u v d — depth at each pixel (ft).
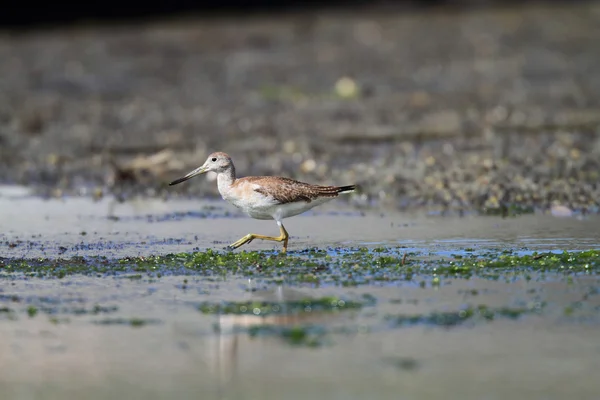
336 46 125.49
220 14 155.53
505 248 41.63
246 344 29.12
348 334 29.76
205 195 59.41
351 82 101.14
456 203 54.08
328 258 39.91
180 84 106.22
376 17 146.82
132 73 112.88
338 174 62.69
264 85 103.96
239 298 33.71
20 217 52.47
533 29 131.75
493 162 62.13
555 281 35.17
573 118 82.23
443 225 47.83
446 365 27.20
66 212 54.13
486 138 74.49
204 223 50.14
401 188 57.72
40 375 27.09
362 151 71.77
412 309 31.99
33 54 125.18
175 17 154.20
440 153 68.80
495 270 37.09
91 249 43.24
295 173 64.03
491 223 48.06
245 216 52.13
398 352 28.17
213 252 41.63
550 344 28.58
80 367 27.58
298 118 86.79
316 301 32.83
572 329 29.81
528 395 25.13
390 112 88.38
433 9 152.76
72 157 72.79
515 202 53.26
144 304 33.32
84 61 120.06
